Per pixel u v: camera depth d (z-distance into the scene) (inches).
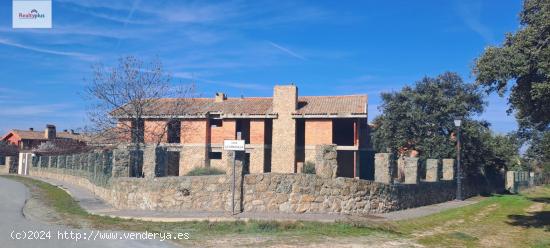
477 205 1001.5
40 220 623.8
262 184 690.2
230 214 661.3
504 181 1754.4
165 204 716.0
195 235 518.6
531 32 552.1
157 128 1157.7
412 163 913.5
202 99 1877.5
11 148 2812.5
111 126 1050.7
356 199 713.0
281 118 1678.2
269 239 497.0
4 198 923.4
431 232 583.2
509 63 560.4
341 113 1612.9
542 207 982.4
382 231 564.4
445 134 1492.4
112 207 790.5
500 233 601.3
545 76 543.8
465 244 510.0
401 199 821.2
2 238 467.8
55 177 1728.6
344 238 510.3
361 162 1847.9
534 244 520.4
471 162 1375.5
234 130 1733.5
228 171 698.2
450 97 1549.0
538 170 2723.9
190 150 1738.4
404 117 1547.7
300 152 1712.6
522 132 1488.7
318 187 690.8
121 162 832.9
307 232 542.9
